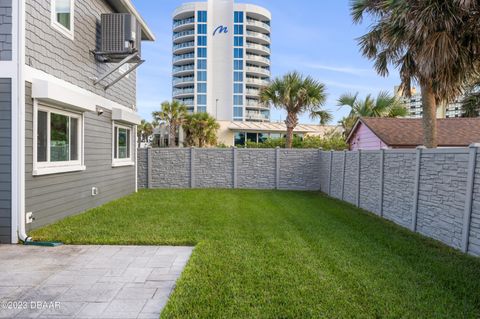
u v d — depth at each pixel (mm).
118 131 9984
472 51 6363
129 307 2990
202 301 3031
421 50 6262
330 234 5613
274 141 19453
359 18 9117
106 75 7852
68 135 6742
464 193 4652
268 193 11477
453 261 4227
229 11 52844
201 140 26125
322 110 14633
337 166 10594
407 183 6273
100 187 8344
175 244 4945
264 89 14633
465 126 14039
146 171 12680
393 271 3852
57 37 6102
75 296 3203
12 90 4992
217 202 9047
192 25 53344
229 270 3807
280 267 3928
